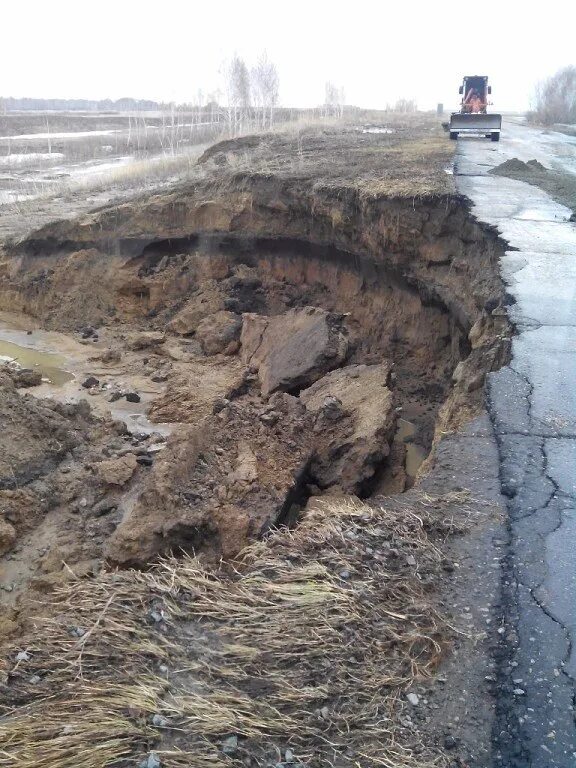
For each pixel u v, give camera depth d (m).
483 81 31.84
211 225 19.83
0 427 10.27
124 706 3.54
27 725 3.46
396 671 3.81
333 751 3.33
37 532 8.80
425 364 14.34
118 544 7.17
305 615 4.18
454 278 13.62
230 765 3.22
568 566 4.56
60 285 20.47
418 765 3.23
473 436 6.25
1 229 23.70
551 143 28.39
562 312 8.87
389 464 10.77
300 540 5.00
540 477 5.54
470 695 3.63
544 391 6.86
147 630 4.15
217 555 6.97
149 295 20.14
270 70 50.06
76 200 27.61
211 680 3.76
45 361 17.11
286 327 15.45
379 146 25.44
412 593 4.37
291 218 18.50
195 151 35.22
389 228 14.93
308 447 10.17
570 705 3.53
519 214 13.72
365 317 16.34
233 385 14.27
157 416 13.19
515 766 3.22
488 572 4.55
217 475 8.37
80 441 11.05
